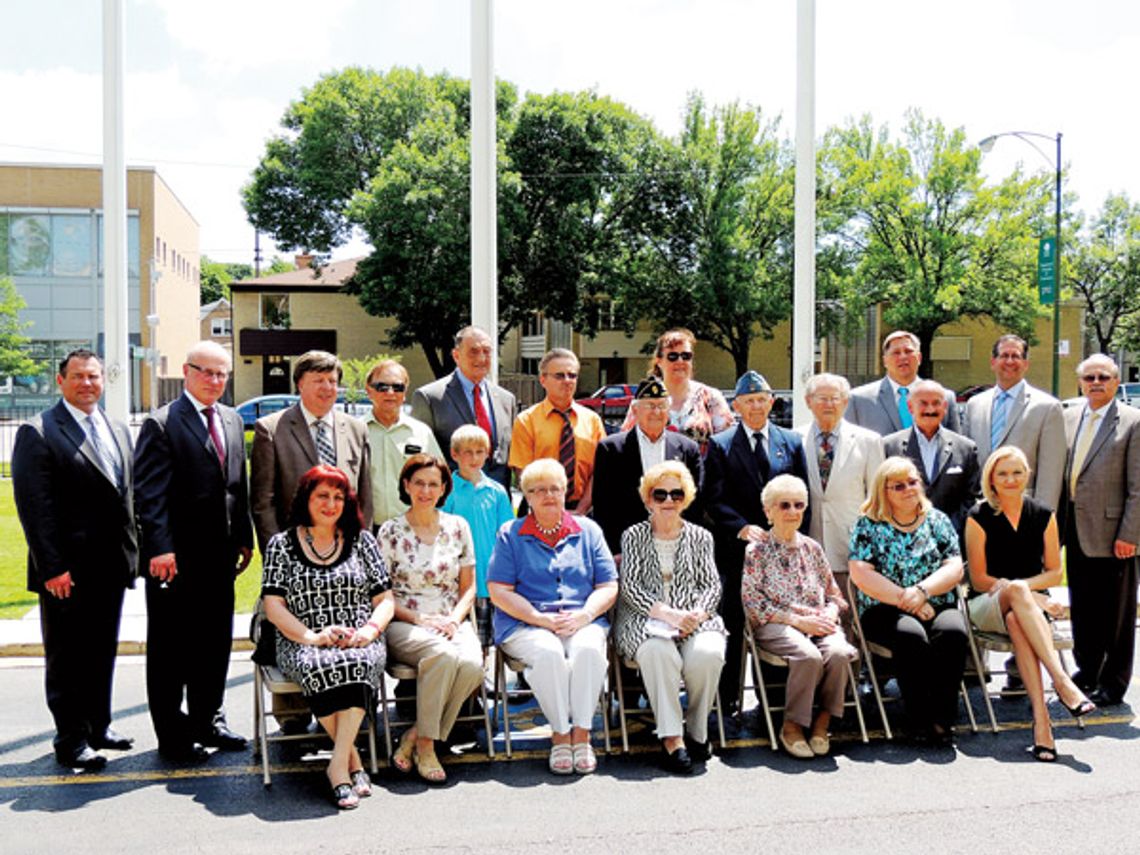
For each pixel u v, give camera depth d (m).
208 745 5.21
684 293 35.47
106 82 7.48
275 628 4.96
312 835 4.12
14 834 4.13
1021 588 5.24
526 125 34.66
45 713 5.79
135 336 40.16
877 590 5.41
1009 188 34.62
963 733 5.44
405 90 36.97
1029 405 6.21
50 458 4.80
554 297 35.47
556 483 5.27
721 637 5.14
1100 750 5.14
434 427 6.35
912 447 6.10
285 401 25.06
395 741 5.28
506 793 4.61
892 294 35.00
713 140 36.31
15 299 37.44
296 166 38.44
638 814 4.34
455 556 5.31
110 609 5.06
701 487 5.82
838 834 4.11
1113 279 39.09
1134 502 5.76
